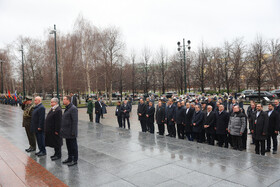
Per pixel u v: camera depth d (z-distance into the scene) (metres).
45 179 4.82
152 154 6.59
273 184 4.33
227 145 7.85
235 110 7.13
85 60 29.53
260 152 7.34
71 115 5.42
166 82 50.22
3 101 37.56
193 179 4.65
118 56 31.22
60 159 6.22
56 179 4.80
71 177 4.91
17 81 55.62
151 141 8.27
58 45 31.89
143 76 50.50
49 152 6.96
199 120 8.39
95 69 30.59
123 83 48.34
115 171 5.23
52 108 5.86
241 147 7.22
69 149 5.73
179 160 5.95
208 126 7.95
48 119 5.84
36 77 50.22
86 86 35.75
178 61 46.69
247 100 29.69
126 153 6.77
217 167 5.34
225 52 33.88
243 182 4.45
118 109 12.33
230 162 5.69
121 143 8.09
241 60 33.81
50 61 33.31
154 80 50.62
